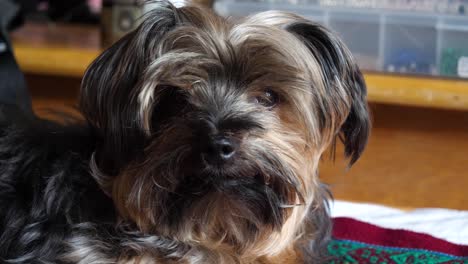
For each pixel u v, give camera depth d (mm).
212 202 504
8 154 563
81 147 556
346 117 538
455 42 731
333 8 738
